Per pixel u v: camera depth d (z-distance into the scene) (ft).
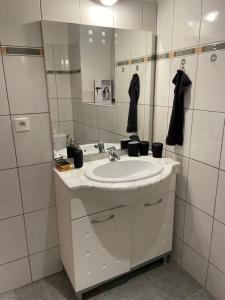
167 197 5.63
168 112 5.82
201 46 4.72
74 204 4.49
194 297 5.33
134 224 5.35
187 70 5.11
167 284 5.67
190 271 5.93
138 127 6.28
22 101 4.83
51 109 5.10
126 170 5.64
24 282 5.76
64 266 5.80
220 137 4.62
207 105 4.78
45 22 4.65
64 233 5.24
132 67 5.79
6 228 5.25
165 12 5.49
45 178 5.40
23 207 5.32
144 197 4.90
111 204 4.85
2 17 4.34
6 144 4.85
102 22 5.22
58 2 4.71
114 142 6.04
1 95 4.61
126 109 6.00
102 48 5.34
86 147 5.67
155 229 5.70
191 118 5.20
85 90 5.38
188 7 4.87
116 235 5.12
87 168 5.09
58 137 5.31
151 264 6.29
